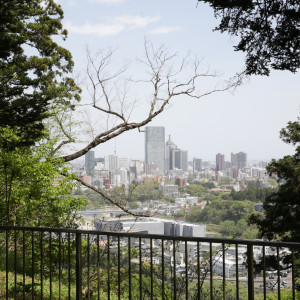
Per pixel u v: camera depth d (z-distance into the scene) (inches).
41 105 479.2
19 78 518.0
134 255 225.5
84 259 276.4
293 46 312.5
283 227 725.3
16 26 665.0
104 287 281.4
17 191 403.2
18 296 243.9
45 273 325.4
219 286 205.6
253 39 318.3
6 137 445.4
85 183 675.4
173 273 197.2
